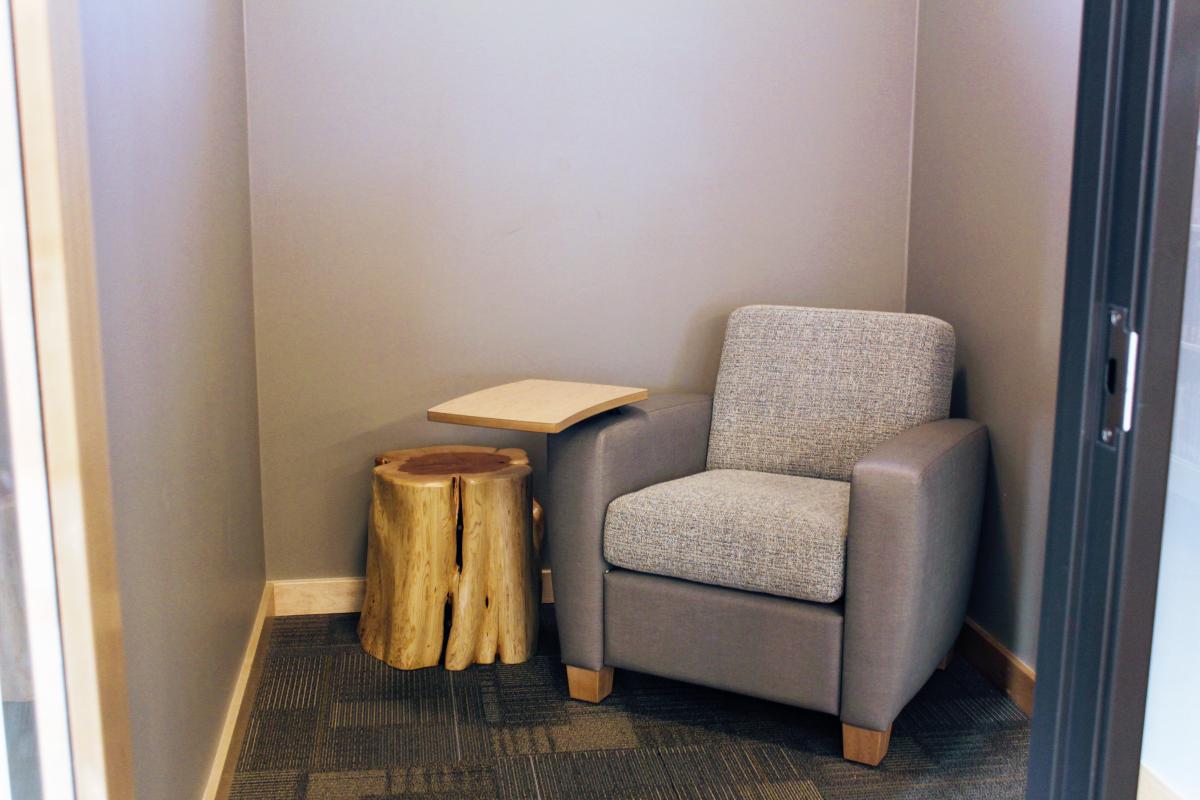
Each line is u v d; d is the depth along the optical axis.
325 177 2.74
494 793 2.00
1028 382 2.29
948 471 2.11
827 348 2.58
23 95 0.99
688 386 2.93
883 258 2.92
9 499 1.04
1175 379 1.20
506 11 2.75
